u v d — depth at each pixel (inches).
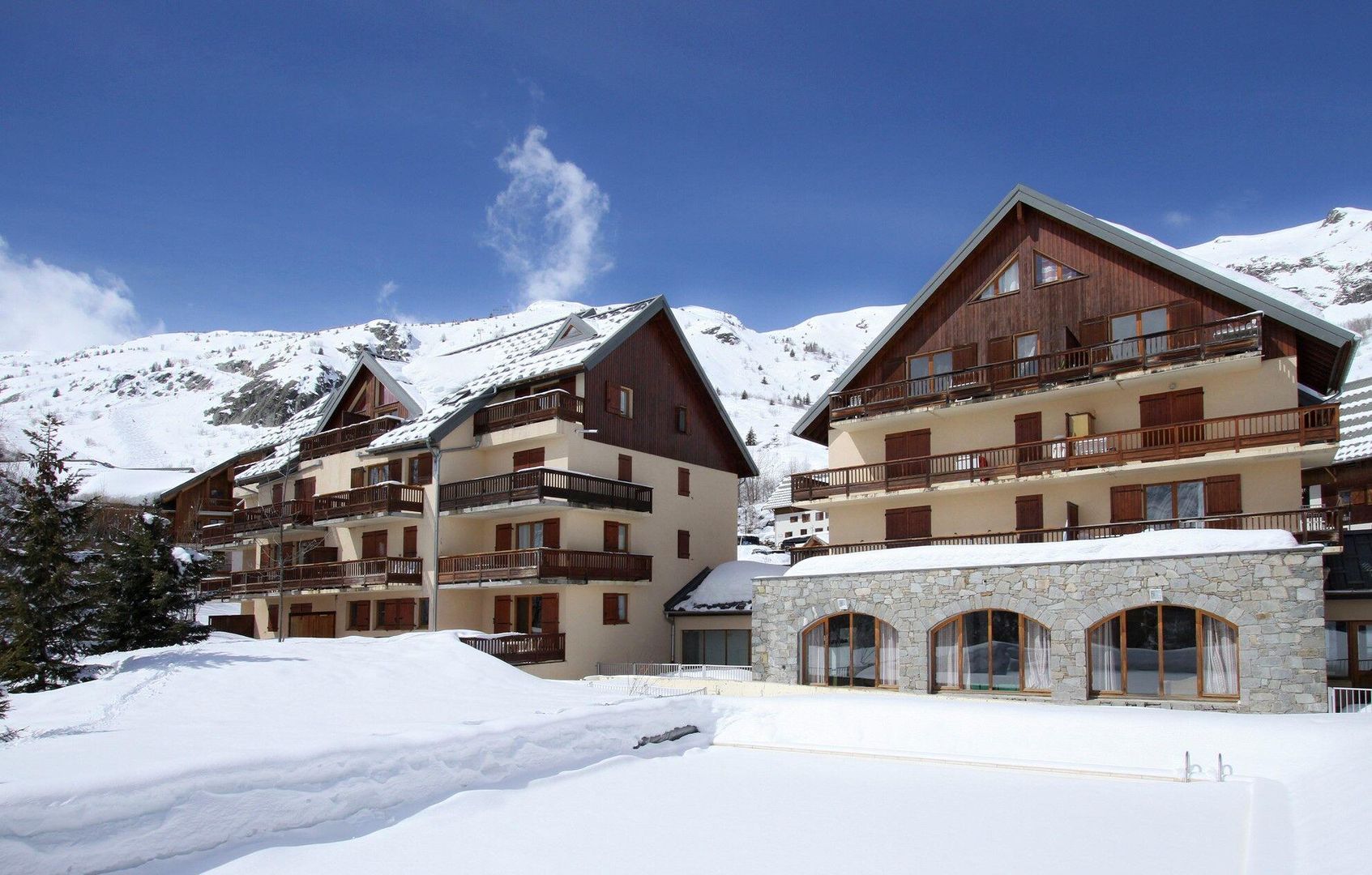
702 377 1679.4
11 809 364.5
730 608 1465.3
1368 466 1176.8
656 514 1571.1
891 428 1314.0
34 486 882.8
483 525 1561.3
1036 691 924.0
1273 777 577.6
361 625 1641.2
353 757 503.2
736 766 671.1
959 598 979.9
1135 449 1045.8
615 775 635.5
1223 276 1031.0
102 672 884.6
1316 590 789.2
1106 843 458.9
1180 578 852.6
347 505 1589.6
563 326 1665.8
